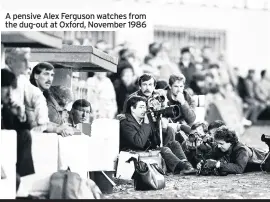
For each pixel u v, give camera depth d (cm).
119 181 1905
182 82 2380
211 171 2130
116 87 3484
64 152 1564
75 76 2106
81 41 3822
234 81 4250
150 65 3869
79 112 1817
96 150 1717
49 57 1697
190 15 4556
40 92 1553
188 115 2356
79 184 1488
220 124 2270
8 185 1367
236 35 4750
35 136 1511
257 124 4166
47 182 1473
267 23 4806
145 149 2128
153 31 4312
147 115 2152
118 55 3756
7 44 1431
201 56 4306
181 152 2198
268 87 4312
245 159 2180
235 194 1720
